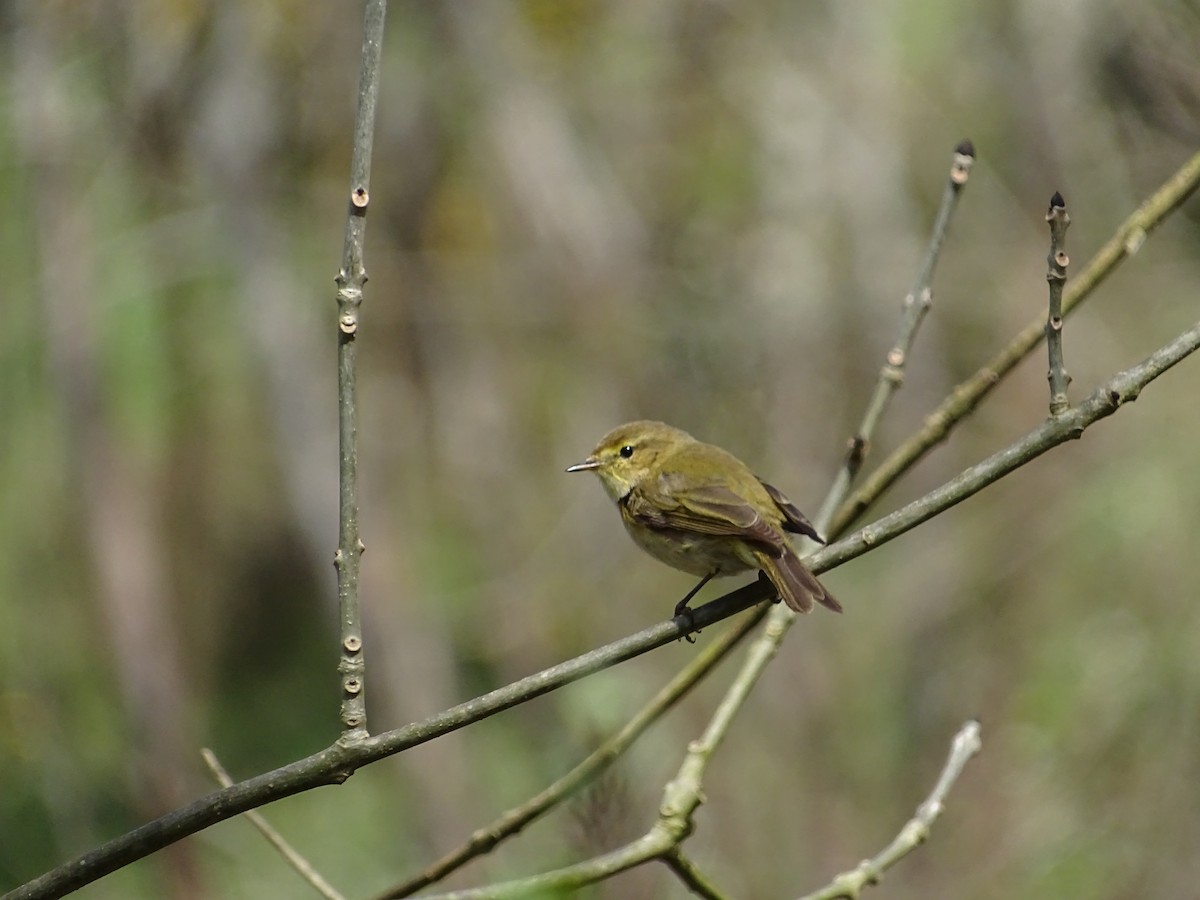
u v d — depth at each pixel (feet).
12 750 44.27
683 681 20.97
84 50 47.03
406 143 49.90
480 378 51.62
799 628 46.47
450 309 50.67
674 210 51.67
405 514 51.29
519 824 20.03
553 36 50.19
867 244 51.06
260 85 47.88
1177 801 43.09
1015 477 49.96
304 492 49.19
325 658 53.47
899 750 45.70
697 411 50.06
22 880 43.16
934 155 51.93
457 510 51.65
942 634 48.34
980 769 44.16
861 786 44.45
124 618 46.50
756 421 49.60
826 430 49.88
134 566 47.03
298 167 49.52
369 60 15.56
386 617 48.65
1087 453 49.47
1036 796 43.57
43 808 44.52
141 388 49.01
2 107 47.26
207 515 51.90
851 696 46.68
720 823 42.42
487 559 51.13
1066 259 16.72
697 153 52.01
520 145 50.06
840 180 51.26
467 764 47.37
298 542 52.54
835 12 52.13
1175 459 48.52
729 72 51.72
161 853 43.45
